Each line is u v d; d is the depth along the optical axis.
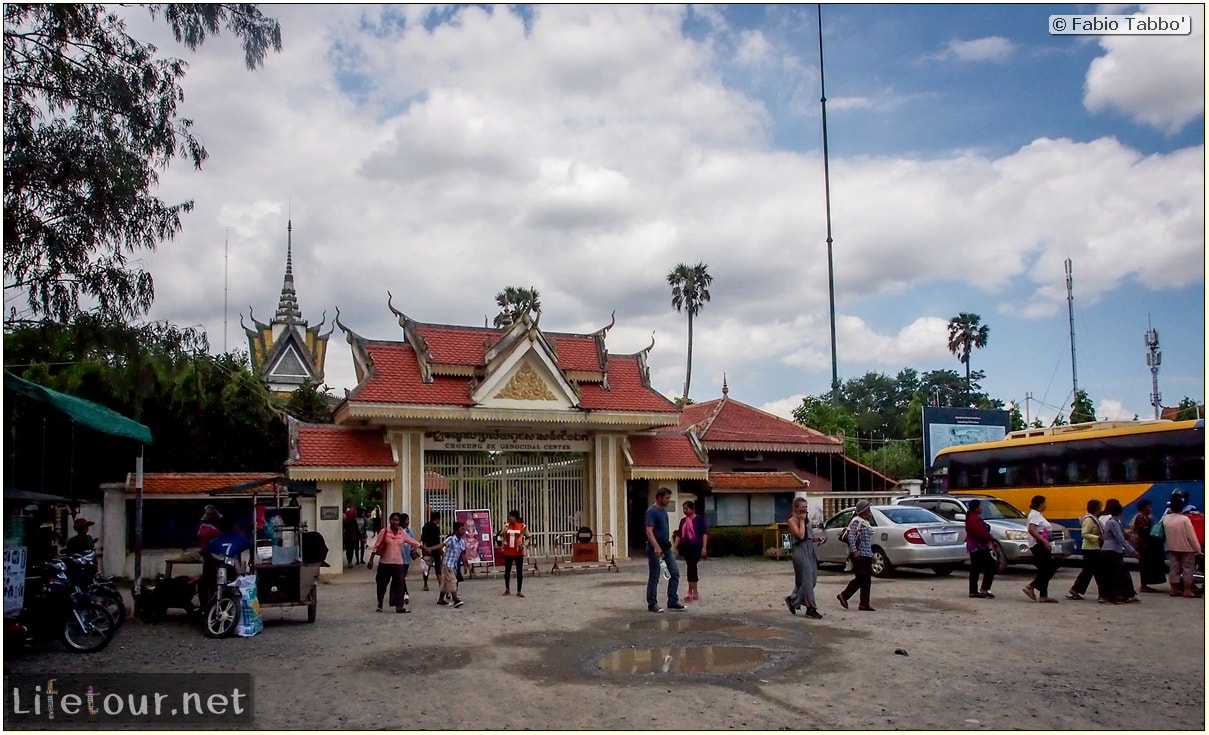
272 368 50.97
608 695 8.56
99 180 12.31
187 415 26.69
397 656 10.84
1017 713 7.77
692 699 8.34
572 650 11.09
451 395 24.50
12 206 11.91
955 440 37.03
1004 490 25.06
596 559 24.02
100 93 12.64
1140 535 16.86
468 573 22.27
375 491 37.81
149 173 13.22
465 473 25.19
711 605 15.41
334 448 23.80
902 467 44.16
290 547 13.98
